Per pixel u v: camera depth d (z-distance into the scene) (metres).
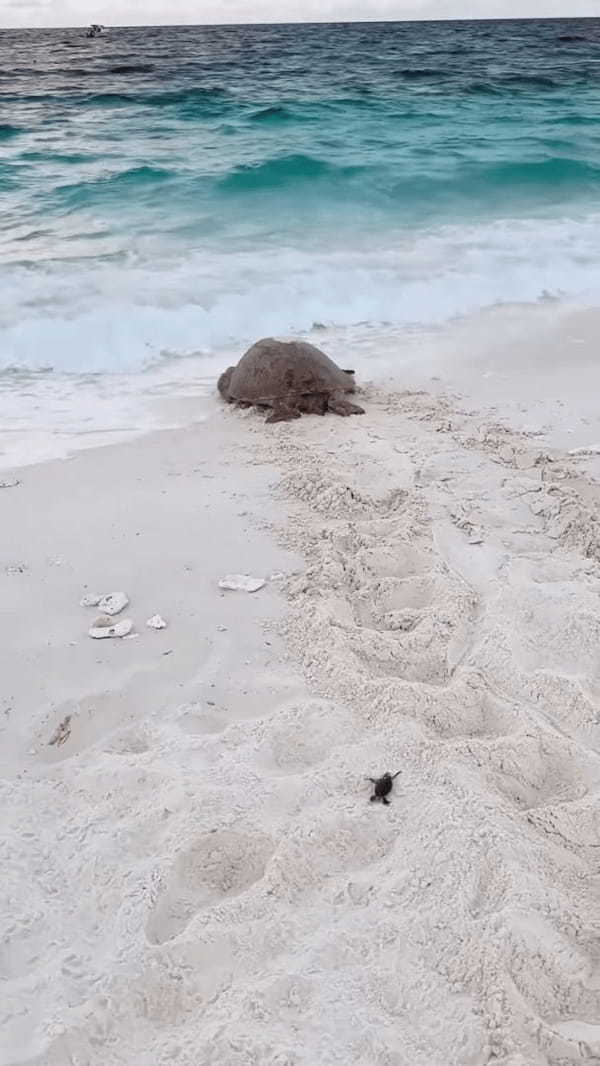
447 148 11.39
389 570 3.54
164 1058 1.95
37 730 2.84
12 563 3.60
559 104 15.59
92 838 2.42
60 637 3.22
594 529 3.70
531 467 4.30
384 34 42.62
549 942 2.11
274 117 13.84
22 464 4.38
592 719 2.78
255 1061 1.92
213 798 2.50
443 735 2.78
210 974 2.11
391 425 4.77
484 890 2.24
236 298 6.39
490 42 33.50
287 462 4.40
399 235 8.09
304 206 8.82
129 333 5.87
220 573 3.56
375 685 2.90
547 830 2.43
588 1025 1.99
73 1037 1.99
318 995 2.04
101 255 7.21
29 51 28.95
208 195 9.05
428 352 5.87
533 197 9.44
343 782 2.57
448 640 3.12
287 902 2.25
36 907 2.26
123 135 12.42
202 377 5.46
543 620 3.17
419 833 2.39
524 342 6.07
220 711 2.89
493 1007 2.01
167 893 2.29
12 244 7.43
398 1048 1.95
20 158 10.70
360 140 12.01
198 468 4.37
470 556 3.55
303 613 3.30
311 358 5.06
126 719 2.88
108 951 2.16
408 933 2.16
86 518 3.92
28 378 5.35
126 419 4.89
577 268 7.43
